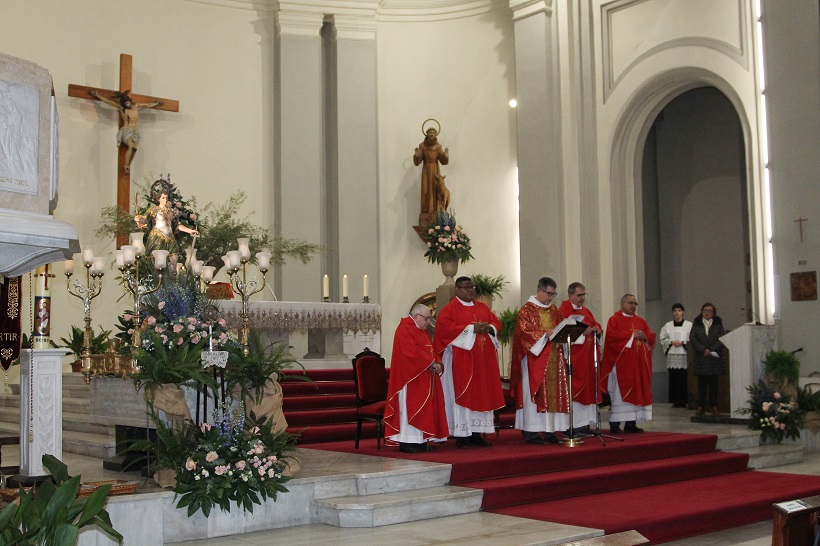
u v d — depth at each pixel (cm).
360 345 1358
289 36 1462
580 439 899
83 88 1312
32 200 369
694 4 1247
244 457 622
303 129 1458
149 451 655
